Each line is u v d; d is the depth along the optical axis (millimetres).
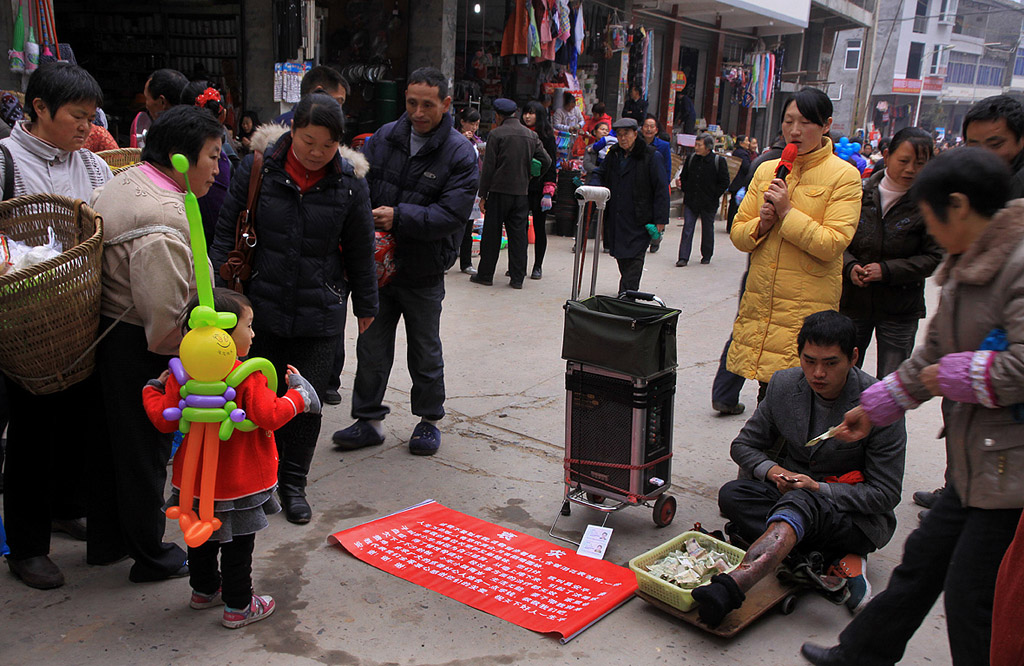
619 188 7207
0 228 2705
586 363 3268
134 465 2727
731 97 19078
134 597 2842
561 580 3029
